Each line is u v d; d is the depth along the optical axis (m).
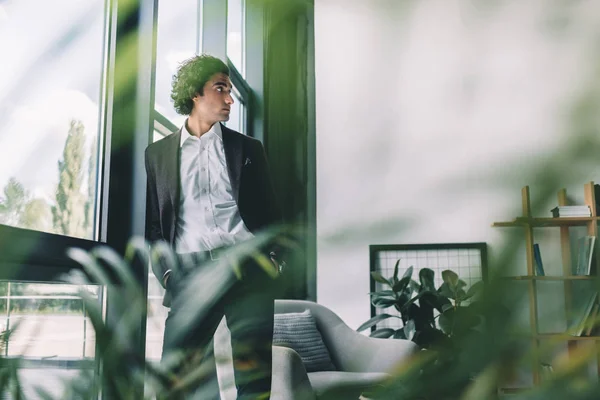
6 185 1.21
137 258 1.68
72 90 1.60
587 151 0.15
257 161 1.67
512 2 3.84
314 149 4.05
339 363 2.87
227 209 1.67
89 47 1.75
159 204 1.68
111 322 0.24
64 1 1.43
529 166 0.15
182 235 1.67
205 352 0.33
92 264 0.28
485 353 0.14
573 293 0.15
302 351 2.72
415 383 0.16
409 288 3.56
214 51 3.05
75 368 0.24
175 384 0.26
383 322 3.95
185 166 1.69
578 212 3.64
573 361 0.14
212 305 0.36
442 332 0.16
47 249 1.38
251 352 0.37
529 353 0.14
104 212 1.90
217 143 1.69
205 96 1.58
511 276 0.15
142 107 2.01
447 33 3.75
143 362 0.25
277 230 0.31
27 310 1.28
